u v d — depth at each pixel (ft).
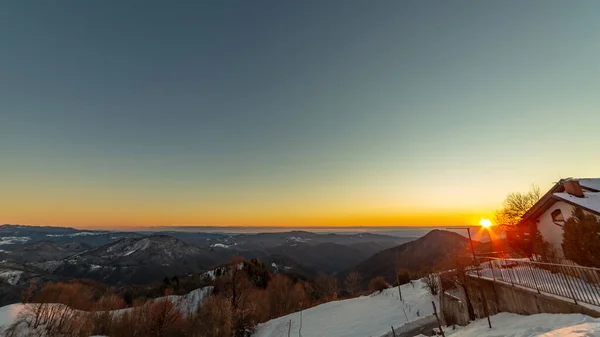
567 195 60.54
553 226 66.64
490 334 40.78
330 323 110.01
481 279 57.21
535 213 71.41
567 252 55.06
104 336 134.31
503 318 47.73
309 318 124.36
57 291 182.70
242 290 168.55
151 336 143.02
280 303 185.57
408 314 94.17
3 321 134.00
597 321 30.91
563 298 38.81
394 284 169.78
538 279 49.67
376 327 89.86
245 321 135.23
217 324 126.52
